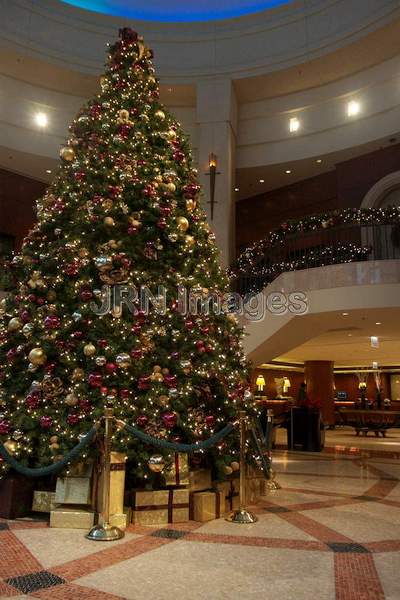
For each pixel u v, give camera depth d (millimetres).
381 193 14180
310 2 14492
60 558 3246
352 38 13664
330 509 4840
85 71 14453
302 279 10281
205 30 15227
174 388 4484
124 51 6293
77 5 15500
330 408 20125
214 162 14430
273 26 14844
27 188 15266
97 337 4512
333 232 11883
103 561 3197
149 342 4648
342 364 23516
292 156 15391
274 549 3514
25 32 13852
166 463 4234
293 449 10914
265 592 2734
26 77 14609
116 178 5078
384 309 9562
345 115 14859
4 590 2689
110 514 3982
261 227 17203
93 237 4965
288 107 15672
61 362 4559
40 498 4324
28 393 4492
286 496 5484
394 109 13930
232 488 4820
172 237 5055
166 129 5898
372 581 2922
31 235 5176
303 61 14367
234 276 12047
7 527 3986
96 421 3963
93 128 5688
